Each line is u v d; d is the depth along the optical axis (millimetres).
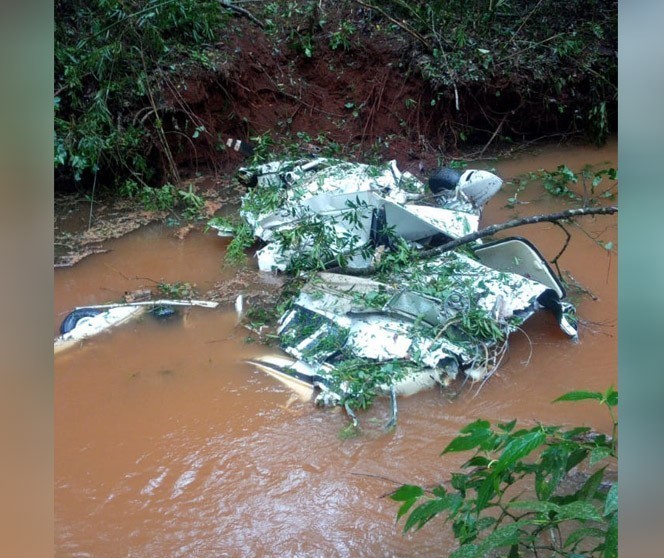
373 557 3236
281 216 6090
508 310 4773
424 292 4820
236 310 5391
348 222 5715
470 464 2547
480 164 8531
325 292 5094
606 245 5734
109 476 3812
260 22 8836
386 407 4285
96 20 7668
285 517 3498
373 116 8617
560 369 4637
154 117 7648
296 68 8766
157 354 4910
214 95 8055
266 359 4781
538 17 9562
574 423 4133
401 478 3727
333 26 9000
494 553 3094
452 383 4492
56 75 7289
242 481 3746
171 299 5551
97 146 7023
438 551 3240
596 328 5086
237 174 6996
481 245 5434
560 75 8922
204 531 3438
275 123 8477
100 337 5121
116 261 6273
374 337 4695
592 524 3096
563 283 5586
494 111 8969
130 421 4254
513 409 4273
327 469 3809
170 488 3725
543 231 6621
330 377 4438
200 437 4098
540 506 2016
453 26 9180
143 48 7711
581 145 9062
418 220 5551
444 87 8602
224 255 6297
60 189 7496
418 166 8336
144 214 7180
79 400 4461
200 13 8164
